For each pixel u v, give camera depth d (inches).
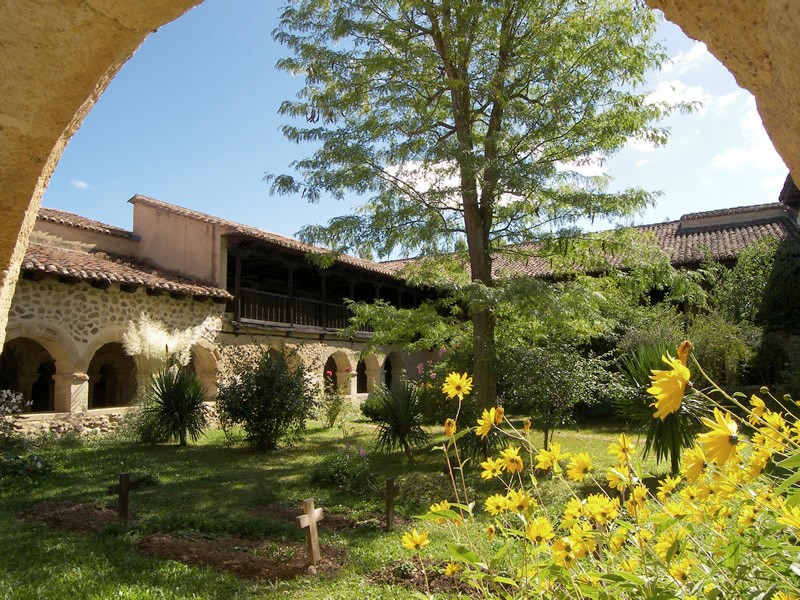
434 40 373.7
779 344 470.6
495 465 86.9
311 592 152.6
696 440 54.9
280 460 362.9
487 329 362.0
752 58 58.0
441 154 319.3
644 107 340.2
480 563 67.5
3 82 80.5
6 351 554.6
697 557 70.4
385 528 212.7
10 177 89.0
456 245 398.3
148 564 172.2
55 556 177.3
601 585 66.6
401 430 345.7
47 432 409.7
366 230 357.7
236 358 550.6
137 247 602.5
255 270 698.8
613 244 349.1
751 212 725.9
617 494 215.2
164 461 353.1
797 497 52.7
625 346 468.8
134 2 77.7
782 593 53.4
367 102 378.0
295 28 358.0
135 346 457.1
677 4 62.4
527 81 362.3
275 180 357.1
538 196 362.0
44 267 398.9
